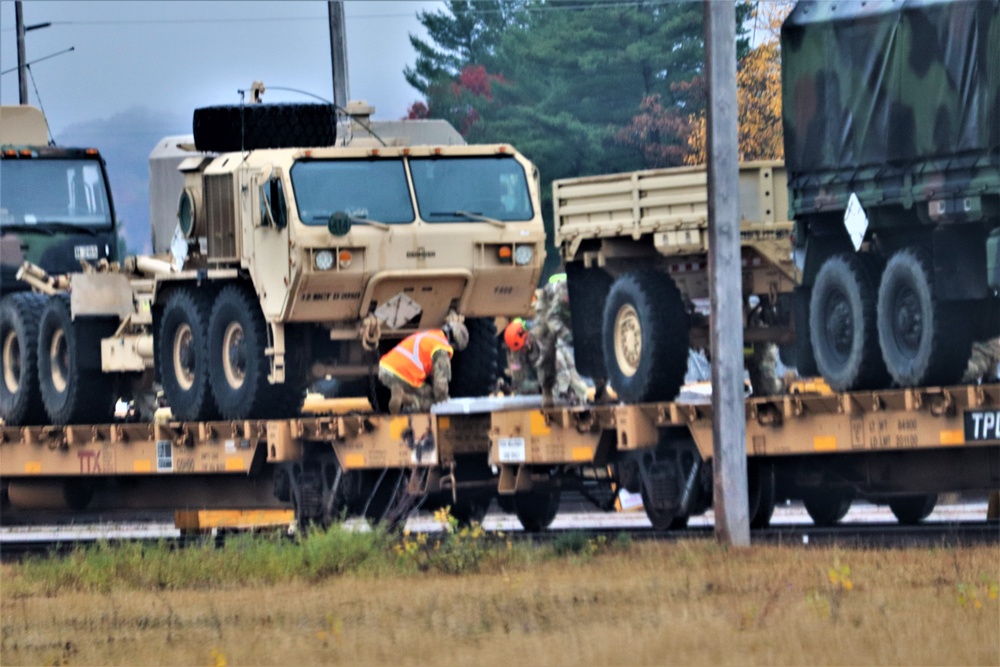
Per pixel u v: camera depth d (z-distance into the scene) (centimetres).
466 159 6406
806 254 5975
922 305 5275
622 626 3762
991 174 5019
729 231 5453
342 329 6362
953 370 5272
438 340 6225
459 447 6159
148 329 7181
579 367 6738
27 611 4669
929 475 5359
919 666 3203
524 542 5694
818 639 3459
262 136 6662
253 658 3638
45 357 7356
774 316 6500
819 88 5691
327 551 5344
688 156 15012
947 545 4912
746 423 5559
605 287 6719
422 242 6241
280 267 6191
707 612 3900
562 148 15438
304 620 4172
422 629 3909
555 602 4250
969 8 5050
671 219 6184
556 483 6234
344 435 6172
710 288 5472
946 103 5141
